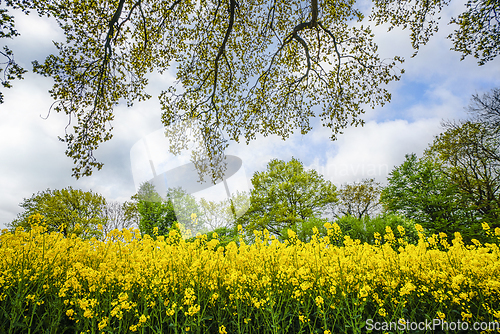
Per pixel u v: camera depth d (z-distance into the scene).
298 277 2.66
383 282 2.88
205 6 7.55
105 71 6.52
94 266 2.98
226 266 2.98
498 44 6.65
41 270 2.53
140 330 2.04
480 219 13.29
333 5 7.91
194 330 2.21
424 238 4.08
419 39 7.71
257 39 8.55
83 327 2.11
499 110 13.21
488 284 2.58
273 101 9.09
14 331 2.04
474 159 15.12
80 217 14.63
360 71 8.62
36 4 5.36
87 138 6.25
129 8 6.74
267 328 2.24
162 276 2.52
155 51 7.64
